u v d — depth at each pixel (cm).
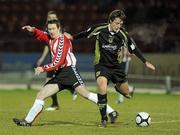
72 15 10444
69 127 3412
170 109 4994
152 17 9688
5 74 8962
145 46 8912
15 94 6938
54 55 3372
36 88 8294
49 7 10631
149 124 3506
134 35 9169
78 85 3444
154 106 5328
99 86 3397
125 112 4616
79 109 4859
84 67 8556
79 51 9175
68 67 3431
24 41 9038
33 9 10675
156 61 8238
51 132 3141
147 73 8125
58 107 4822
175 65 8088
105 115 3425
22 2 10850
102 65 3444
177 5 9819
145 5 9875
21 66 8844
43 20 10462
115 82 3522
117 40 3425
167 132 3203
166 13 9719
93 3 10644
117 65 3462
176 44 8294
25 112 4509
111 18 3375
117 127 3434
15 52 8994
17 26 10375
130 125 3562
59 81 3419
